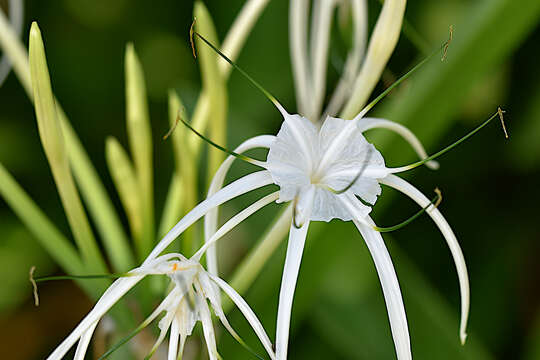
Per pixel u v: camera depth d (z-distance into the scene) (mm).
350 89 813
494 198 1199
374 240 679
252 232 915
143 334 795
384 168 686
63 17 1348
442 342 884
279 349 657
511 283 1177
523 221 1189
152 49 1389
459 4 1130
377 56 735
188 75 1401
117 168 802
